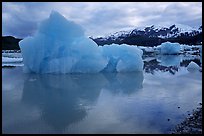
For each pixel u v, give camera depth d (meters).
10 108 10.39
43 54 21.88
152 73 22.31
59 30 22.36
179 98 11.79
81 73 22.00
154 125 8.12
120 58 23.41
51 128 8.02
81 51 22.00
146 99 11.65
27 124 8.41
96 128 7.97
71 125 8.28
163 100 11.40
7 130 7.84
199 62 34.66
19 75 20.98
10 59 41.16
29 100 11.79
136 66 23.44
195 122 8.24
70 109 10.17
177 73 22.19
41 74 21.55
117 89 14.40
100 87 15.16
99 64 22.20
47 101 11.56
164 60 40.31
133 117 8.96
